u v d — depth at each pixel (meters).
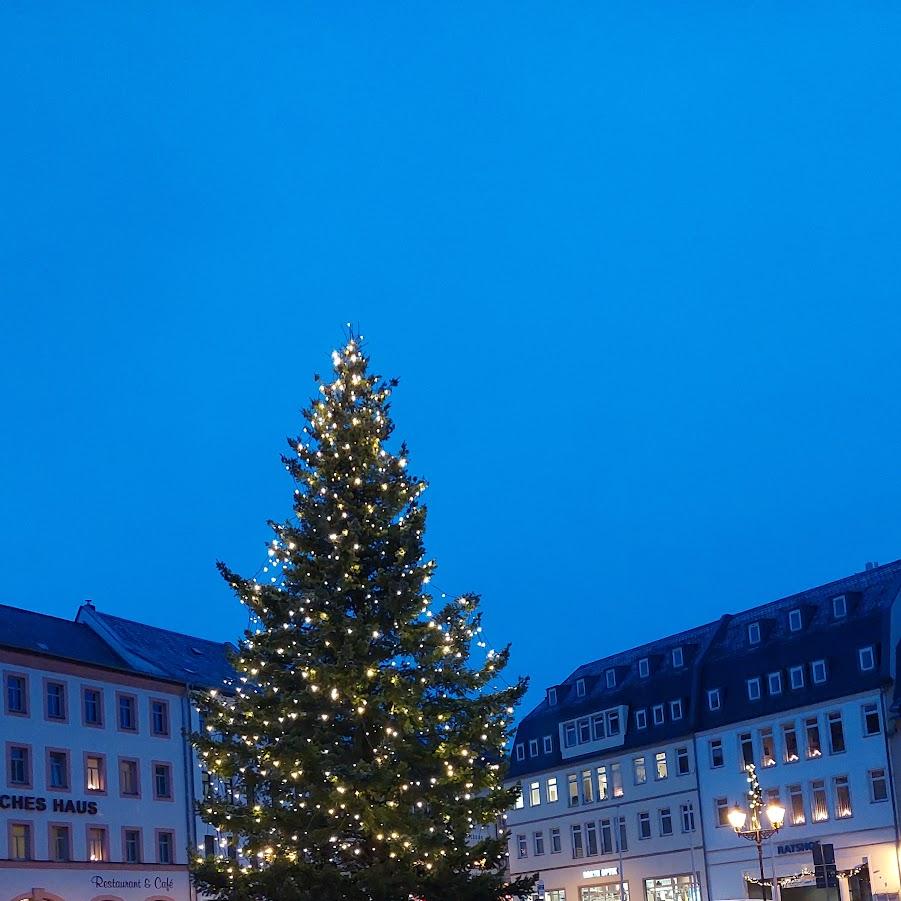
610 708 85.50
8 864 58.03
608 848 84.50
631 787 83.38
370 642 38.12
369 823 35.69
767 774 74.06
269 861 37.16
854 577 76.38
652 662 85.12
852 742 69.69
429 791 37.50
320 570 39.06
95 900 61.91
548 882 88.62
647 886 81.19
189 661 76.06
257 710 38.22
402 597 38.56
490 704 38.44
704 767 78.25
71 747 63.03
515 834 92.06
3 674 60.41
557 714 90.88
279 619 39.28
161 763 68.12
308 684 37.41
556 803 89.12
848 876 68.25
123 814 65.00
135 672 67.75
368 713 37.44
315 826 37.03
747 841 74.69
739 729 76.31
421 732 37.81
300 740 36.62
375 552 39.78
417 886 35.94
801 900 49.97
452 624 39.03
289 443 41.34
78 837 62.06
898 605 70.69
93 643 70.62
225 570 40.06
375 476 40.50
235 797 68.31
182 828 68.19
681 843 79.06
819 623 74.69
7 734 59.75
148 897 65.00
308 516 40.19
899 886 66.31
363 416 40.78
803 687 73.06
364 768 36.25
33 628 67.81
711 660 80.62
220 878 37.41
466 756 37.59
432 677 38.06
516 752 93.62
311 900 35.62
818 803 71.12
